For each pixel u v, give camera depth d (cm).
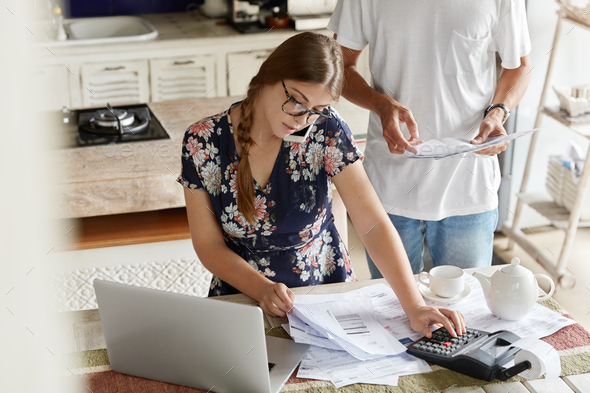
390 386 95
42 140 25
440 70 153
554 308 121
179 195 202
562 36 273
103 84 355
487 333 107
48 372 27
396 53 156
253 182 128
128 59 354
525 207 312
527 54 158
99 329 114
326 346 106
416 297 117
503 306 113
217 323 90
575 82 283
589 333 110
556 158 286
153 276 204
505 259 296
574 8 254
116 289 95
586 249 294
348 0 161
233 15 380
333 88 110
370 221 129
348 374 99
